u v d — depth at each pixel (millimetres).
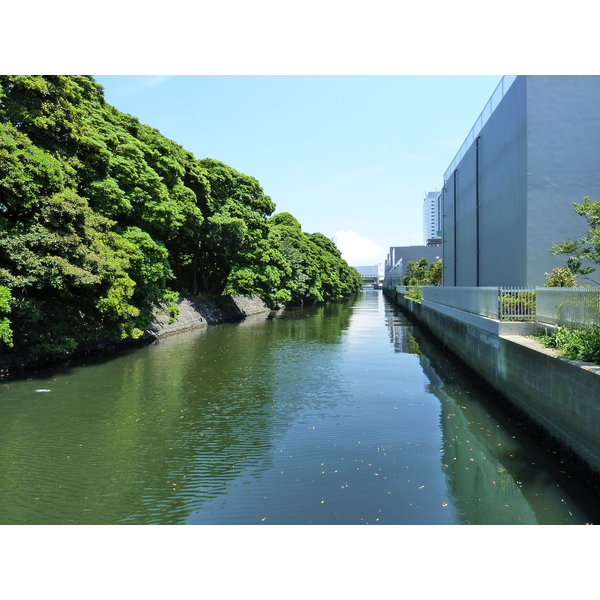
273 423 10156
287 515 6219
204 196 30531
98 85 19953
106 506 6457
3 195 12500
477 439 9195
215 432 9562
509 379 11109
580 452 7457
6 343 13258
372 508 6414
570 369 7793
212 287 38469
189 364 16766
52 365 15969
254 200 36938
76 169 16000
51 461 8039
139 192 19469
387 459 8180
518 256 16781
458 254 28578
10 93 13438
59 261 13000
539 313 11969
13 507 6430
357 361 17844
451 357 18922
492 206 20328
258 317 39312
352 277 102250
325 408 11336
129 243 17750
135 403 11625
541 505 6480
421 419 10492
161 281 22469
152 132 25500
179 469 7730
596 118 15711
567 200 15734
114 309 16016
